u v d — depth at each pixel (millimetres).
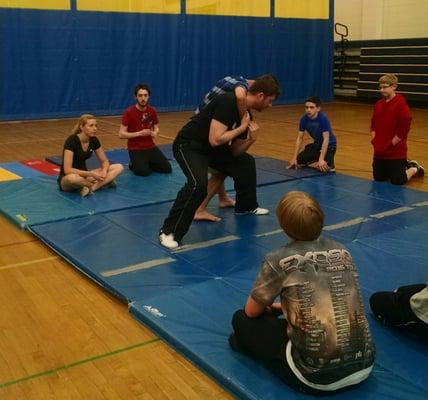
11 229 4238
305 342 2018
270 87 3648
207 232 4047
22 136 8703
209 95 4008
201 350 2459
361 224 4230
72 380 2352
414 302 2498
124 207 4605
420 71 12438
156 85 11828
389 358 2398
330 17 13930
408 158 6957
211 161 4133
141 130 5707
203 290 3062
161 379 2357
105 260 3502
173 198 4871
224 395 2246
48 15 10367
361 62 13773
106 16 10953
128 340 2674
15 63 10219
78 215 4383
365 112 11930
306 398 2115
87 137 4961
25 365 2463
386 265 3396
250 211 4473
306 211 2072
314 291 2020
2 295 3156
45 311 2969
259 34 12914
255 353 2307
